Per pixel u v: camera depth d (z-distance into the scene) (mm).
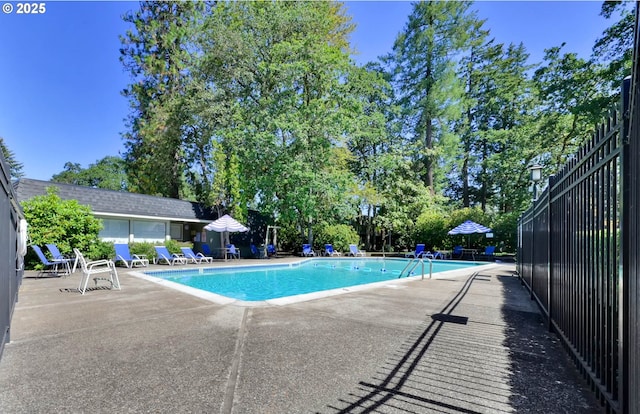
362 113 22922
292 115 19719
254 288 10719
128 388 2719
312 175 19109
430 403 2475
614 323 2318
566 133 20109
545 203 5027
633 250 1878
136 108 28391
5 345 3713
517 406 2430
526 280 8055
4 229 3484
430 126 27875
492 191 30875
